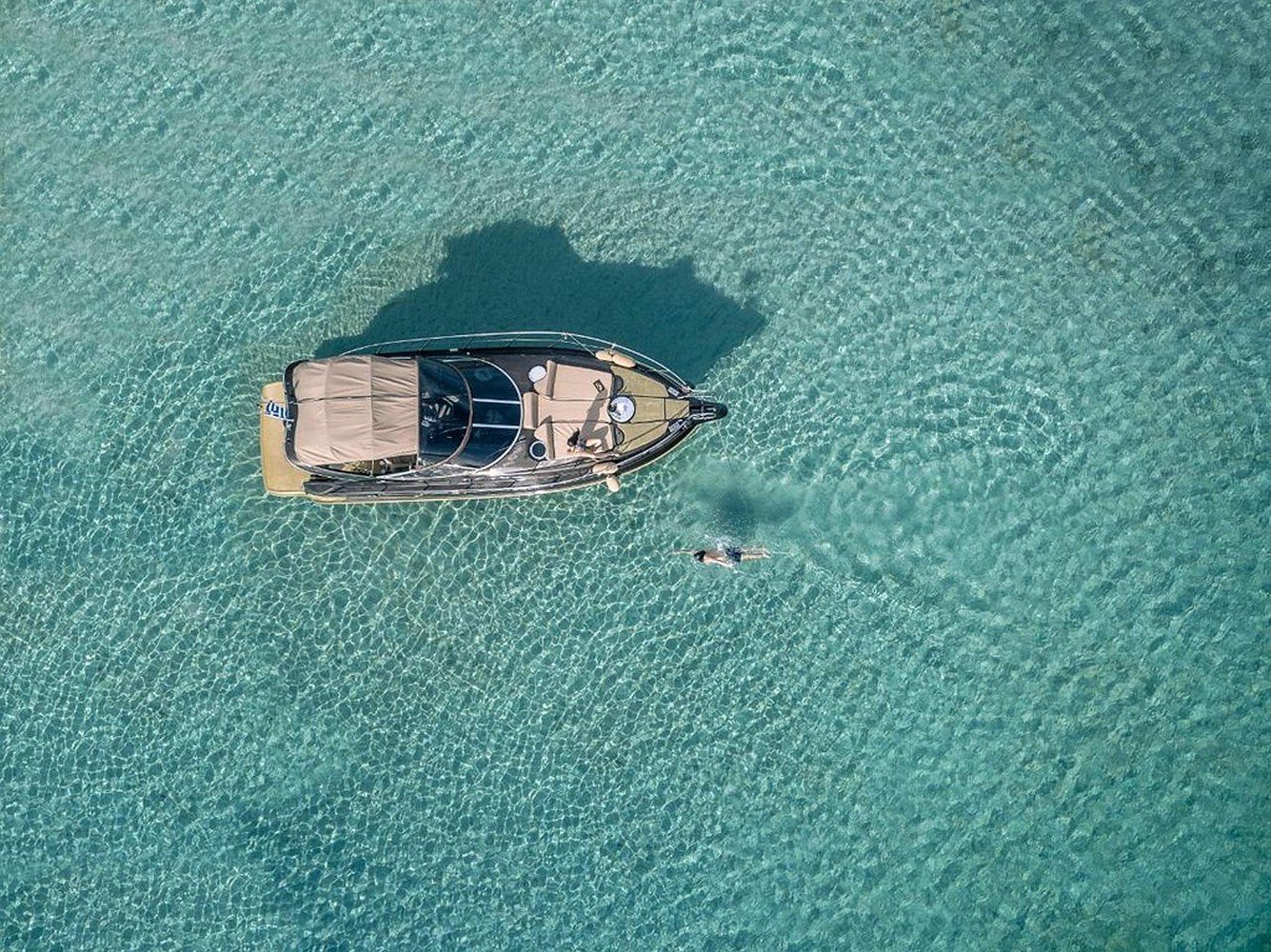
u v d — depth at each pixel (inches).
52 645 534.0
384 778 534.3
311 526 534.9
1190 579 552.1
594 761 536.7
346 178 551.2
